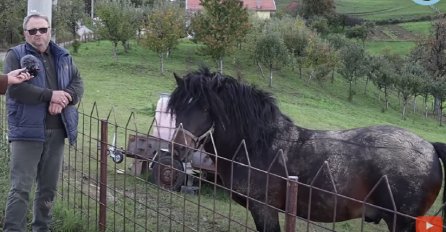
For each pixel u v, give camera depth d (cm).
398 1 10025
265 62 3488
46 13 695
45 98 433
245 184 498
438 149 477
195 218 641
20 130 441
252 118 503
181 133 495
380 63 4162
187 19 4234
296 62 3909
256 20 4412
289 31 4059
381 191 463
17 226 448
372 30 7531
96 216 514
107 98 1970
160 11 3350
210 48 3322
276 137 501
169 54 3650
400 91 3850
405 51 6731
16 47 455
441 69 4928
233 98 503
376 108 3728
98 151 588
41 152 455
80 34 4844
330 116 2591
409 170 457
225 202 754
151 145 812
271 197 490
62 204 559
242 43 3981
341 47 4594
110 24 3438
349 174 470
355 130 498
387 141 472
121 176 848
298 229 652
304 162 484
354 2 10175
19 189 445
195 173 812
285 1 9981
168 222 605
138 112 1691
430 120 3803
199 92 501
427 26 8025
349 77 3934
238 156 505
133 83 2484
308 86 3706
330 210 479
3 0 3916
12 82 407
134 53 3691
